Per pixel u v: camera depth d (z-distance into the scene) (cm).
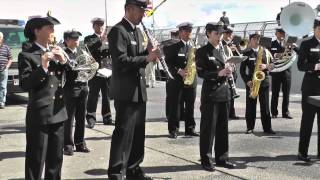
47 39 405
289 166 573
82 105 633
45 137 408
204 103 544
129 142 482
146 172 543
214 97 537
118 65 453
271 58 752
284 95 926
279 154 637
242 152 648
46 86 406
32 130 405
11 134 777
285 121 898
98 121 888
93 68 563
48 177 421
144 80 485
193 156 620
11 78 1167
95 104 827
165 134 775
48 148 417
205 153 550
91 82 813
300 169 559
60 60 399
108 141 714
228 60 533
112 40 457
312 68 567
